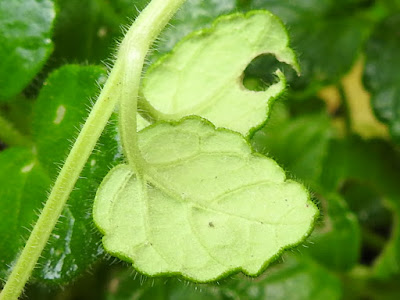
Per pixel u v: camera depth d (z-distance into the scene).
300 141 0.16
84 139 0.08
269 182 0.09
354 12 0.15
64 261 0.10
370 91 0.15
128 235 0.08
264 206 0.09
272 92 0.10
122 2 0.13
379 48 0.15
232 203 0.09
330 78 0.15
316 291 0.14
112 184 0.08
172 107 0.10
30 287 0.14
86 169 0.10
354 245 0.14
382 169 0.16
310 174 0.15
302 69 0.14
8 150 0.11
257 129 0.09
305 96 0.15
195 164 0.09
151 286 0.13
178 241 0.08
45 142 0.11
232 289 0.13
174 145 0.09
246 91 0.10
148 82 0.10
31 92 0.13
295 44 0.14
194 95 0.10
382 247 0.16
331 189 0.16
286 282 0.14
